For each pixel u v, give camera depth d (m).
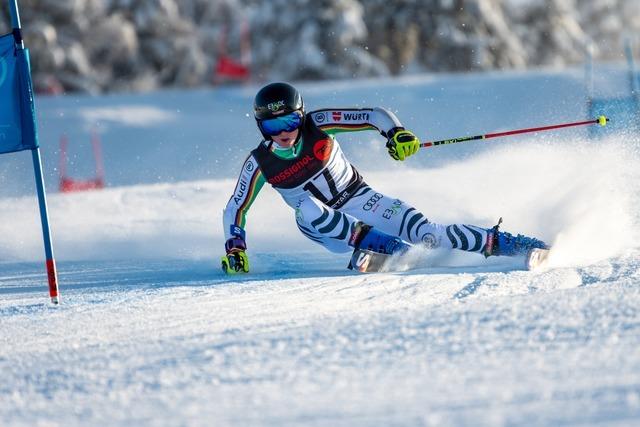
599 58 140.88
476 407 7.38
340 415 7.48
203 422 7.55
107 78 118.38
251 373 9.07
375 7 111.81
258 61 115.44
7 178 60.97
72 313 14.37
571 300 11.31
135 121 81.06
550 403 7.31
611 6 142.00
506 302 11.67
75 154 70.44
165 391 8.68
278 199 30.97
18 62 16.05
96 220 30.33
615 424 6.65
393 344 9.80
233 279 17.62
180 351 10.39
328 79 110.00
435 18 112.75
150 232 27.31
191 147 69.88
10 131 16.00
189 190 35.44
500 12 117.06
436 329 10.30
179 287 16.66
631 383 7.65
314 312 12.95
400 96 78.62
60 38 111.31
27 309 15.27
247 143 70.75
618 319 9.98
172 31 122.12
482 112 66.75
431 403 7.61
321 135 18.08
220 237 26.03
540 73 81.31
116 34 115.81
